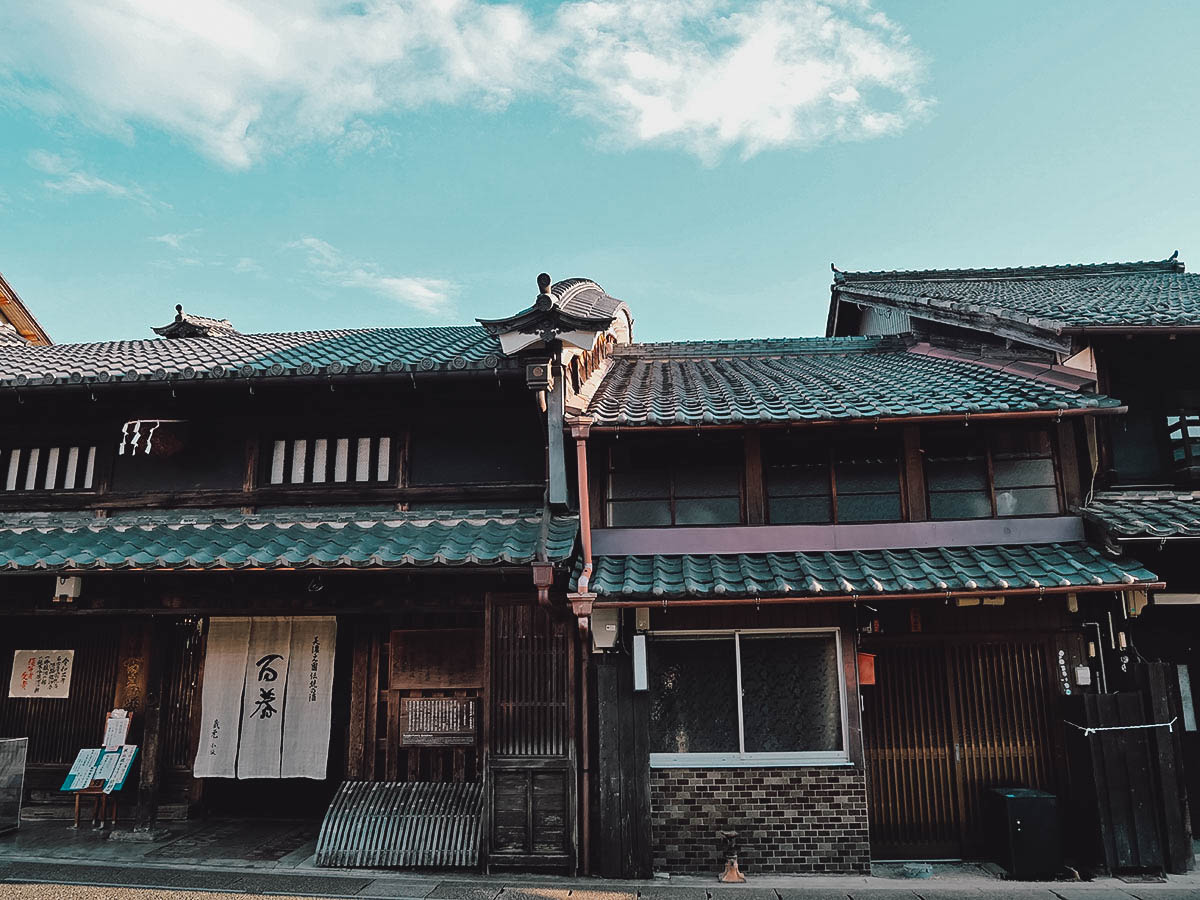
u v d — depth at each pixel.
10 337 15.16
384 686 10.23
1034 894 7.78
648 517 9.40
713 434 9.30
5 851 9.16
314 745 9.98
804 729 8.80
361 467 10.02
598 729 8.73
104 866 8.60
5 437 10.50
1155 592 8.77
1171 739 8.47
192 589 9.26
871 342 14.55
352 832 8.80
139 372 9.48
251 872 8.45
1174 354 10.14
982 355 12.06
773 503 9.37
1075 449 9.31
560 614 8.54
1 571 8.43
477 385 9.66
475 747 9.80
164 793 10.55
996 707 9.36
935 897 7.70
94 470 10.26
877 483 9.38
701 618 8.91
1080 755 8.69
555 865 8.45
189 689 10.83
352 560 8.09
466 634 10.09
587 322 8.49
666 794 8.64
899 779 9.31
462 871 8.54
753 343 14.91
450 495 9.70
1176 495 9.52
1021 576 8.07
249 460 10.07
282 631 10.32
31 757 10.84
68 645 11.12
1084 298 12.69
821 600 8.09
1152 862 8.20
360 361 9.62
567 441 9.51
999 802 8.67
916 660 9.54
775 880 8.24
